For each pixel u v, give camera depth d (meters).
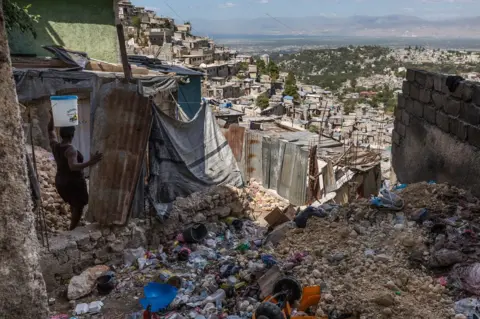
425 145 7.88
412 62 191.00
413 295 4.50
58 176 6.09
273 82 83.06
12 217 2.23
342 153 15.91
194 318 4.93
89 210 6.67
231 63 82.81
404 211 6.28
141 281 6.17
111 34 14.68
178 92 16.12
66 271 6.15
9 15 11.56
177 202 8.40
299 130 21.03
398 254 5.29
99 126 6.61
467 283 4.43
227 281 5.61
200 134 9.48
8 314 2.26
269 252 6.10
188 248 7.30
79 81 10.15
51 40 13.63
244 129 13.02
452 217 5.81
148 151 7.94
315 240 6.03
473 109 6.14
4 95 2.17
